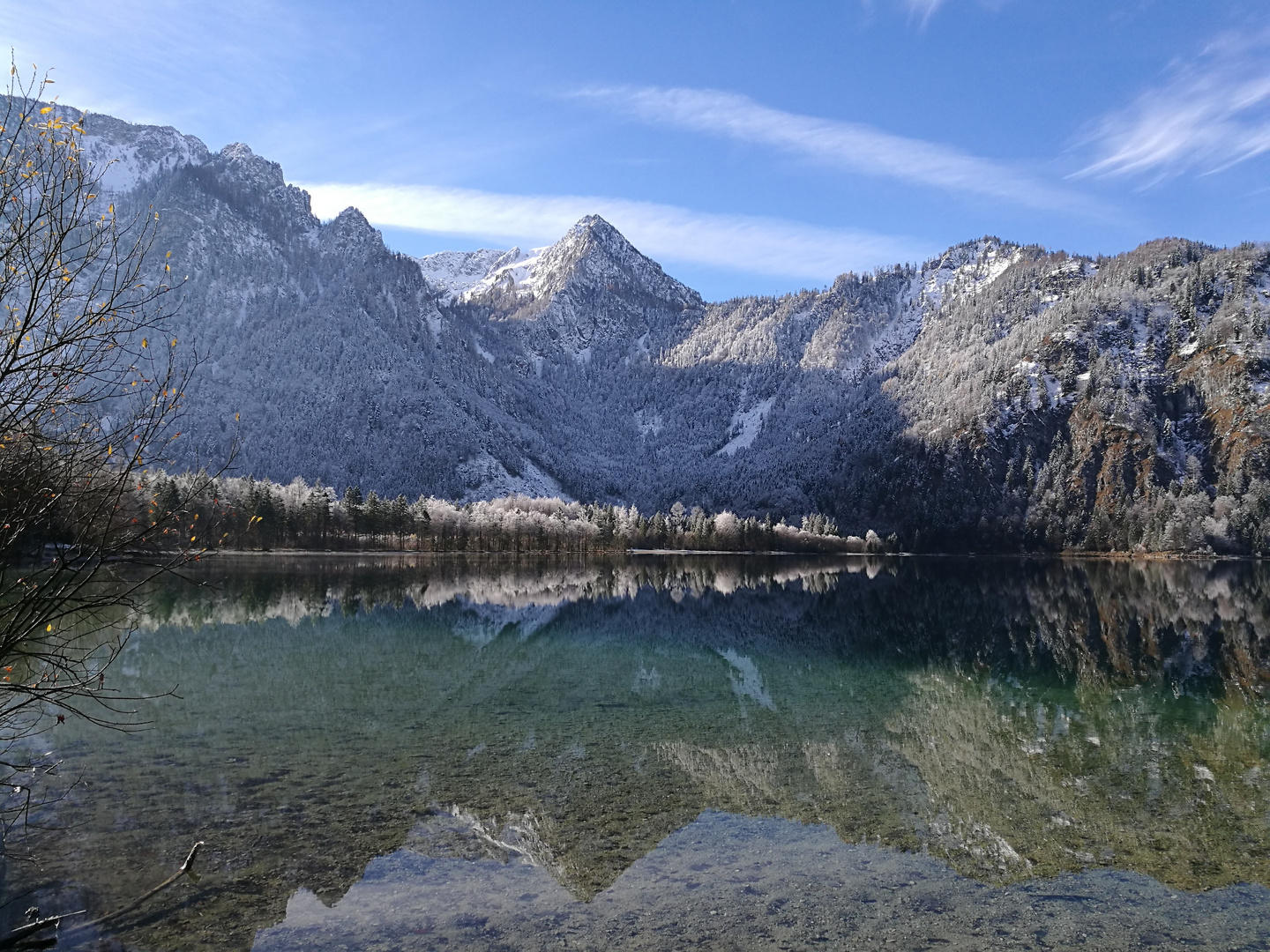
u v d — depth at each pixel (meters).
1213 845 16.25
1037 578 109.12
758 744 23.58
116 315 8.71
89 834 15.77
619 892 13.95
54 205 8.31
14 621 8.38
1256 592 82.06
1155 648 43.69
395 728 24.61
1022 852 15.90
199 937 12.18
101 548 8.70
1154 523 188.00
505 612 59.44
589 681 33.31
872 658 40.09
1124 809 18.36
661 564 142.88
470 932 12.54
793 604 69.94
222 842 15.59
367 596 66.44
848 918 13.17
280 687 30.36
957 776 20.70
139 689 29.31
